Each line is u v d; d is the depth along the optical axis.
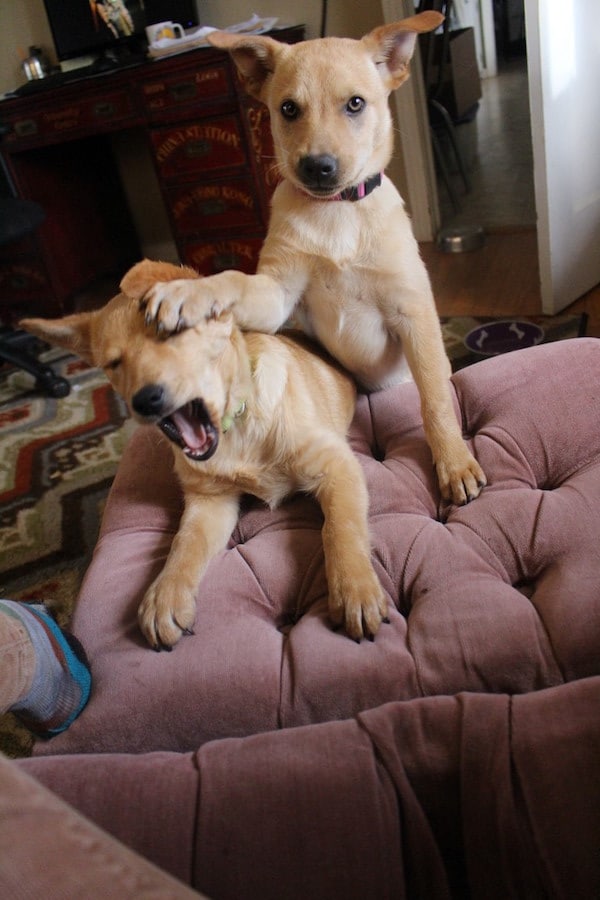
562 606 0.92
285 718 0.93
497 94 5.80
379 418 1.50
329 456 1.23
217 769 0.77
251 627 1.03
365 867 0.69
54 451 2.24
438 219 3.42
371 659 0.94
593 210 2.45
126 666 1.00
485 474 1.22
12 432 2.42
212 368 1.14
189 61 2.68
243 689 0.94
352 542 1.07
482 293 2.71
